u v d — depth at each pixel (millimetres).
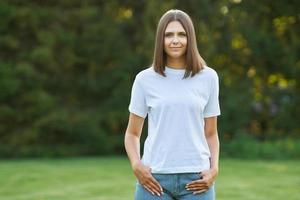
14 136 19828
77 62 20484
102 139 20062
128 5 21000
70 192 10828
